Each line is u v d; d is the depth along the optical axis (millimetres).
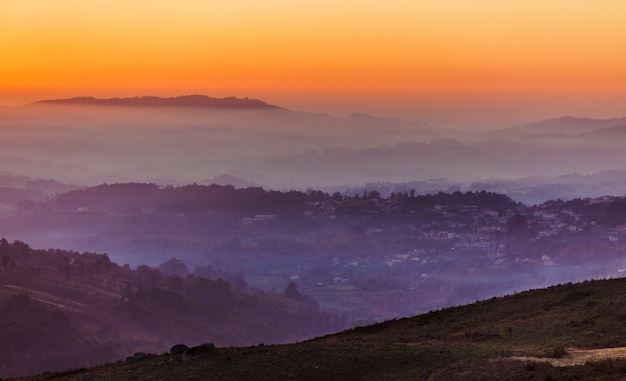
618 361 53906
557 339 68875
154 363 69625
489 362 59156
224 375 60125
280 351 66188
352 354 63250
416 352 63812
